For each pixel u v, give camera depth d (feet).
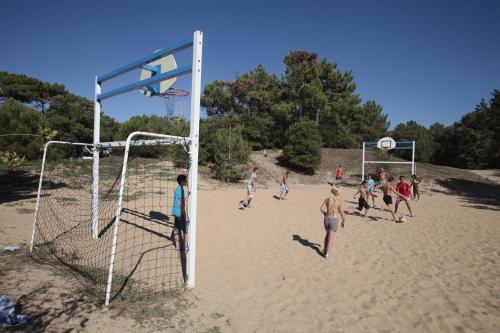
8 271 17.33
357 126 160.97
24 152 50.85
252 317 14.87
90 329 12.48
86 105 127.44
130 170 68.13
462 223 36.68
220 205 44.65
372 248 26.21
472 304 16.74
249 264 21.77
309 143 93.76
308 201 51.47
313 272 20.75
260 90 132.57
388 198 37.47
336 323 14.67
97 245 23.57
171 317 14.21
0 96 121.19
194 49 17.02
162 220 32.27
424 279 19.95
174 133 73.97
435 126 190.70
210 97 139.54
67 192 45.78
